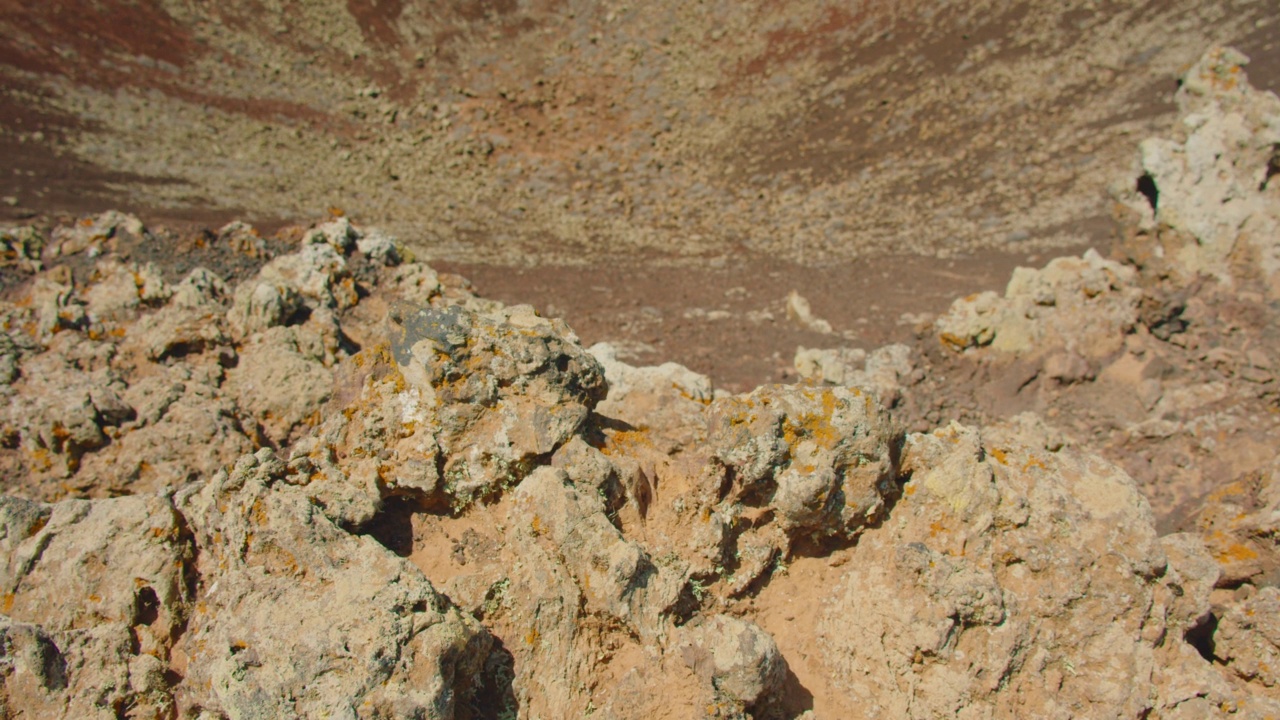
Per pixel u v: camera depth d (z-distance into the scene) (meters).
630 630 5.80
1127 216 14.64
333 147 29.22
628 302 19.22
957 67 30.16
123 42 31.05
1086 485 6.64
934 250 22.09
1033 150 25.80
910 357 15.08
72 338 11.01
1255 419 12.64
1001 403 13.80
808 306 17.92
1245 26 27.77
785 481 6.28
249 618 5.23
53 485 9.32
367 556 5.49
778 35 34.06
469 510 6.34
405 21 36.03
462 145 29.91
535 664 5.72
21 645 5.67
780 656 5.70
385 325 6.65
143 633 5.97
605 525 5.88
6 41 28.94
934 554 6.08
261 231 22.47
